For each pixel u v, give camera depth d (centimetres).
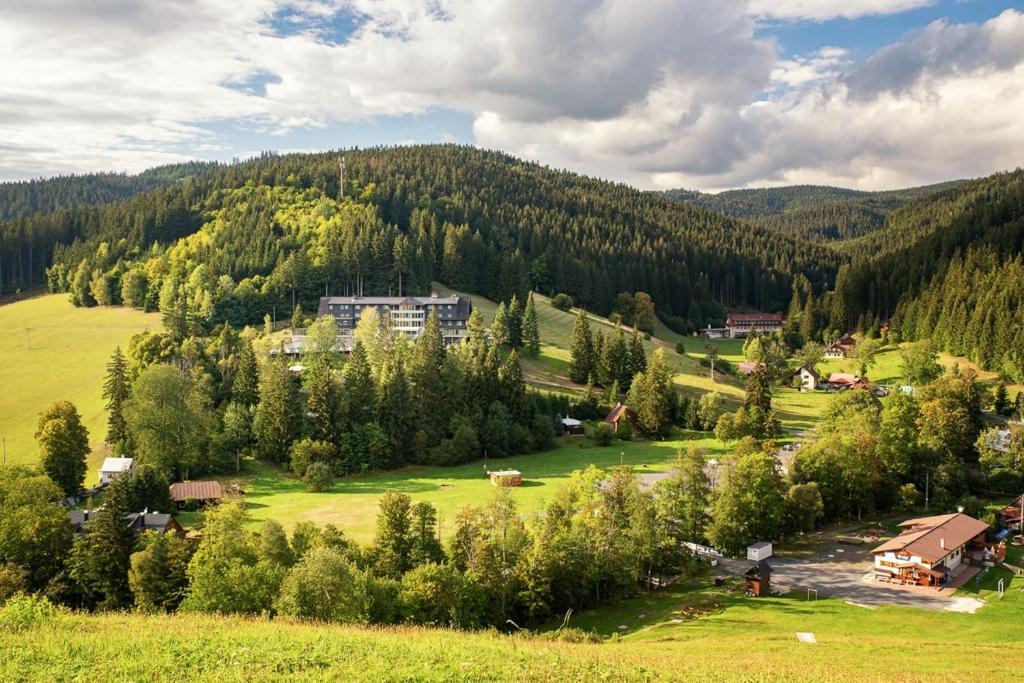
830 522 9656
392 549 6700
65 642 3538
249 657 3416
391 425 12838
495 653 3816
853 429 11038
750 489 8519
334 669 3297
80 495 10312
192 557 6438
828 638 5747
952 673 4344
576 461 12800
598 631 6284
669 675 3600
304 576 5375
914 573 7394
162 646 3541
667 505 7888
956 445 11200
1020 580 7475
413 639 4138
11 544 6931
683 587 7419
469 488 10875
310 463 11444
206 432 11519
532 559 6581
